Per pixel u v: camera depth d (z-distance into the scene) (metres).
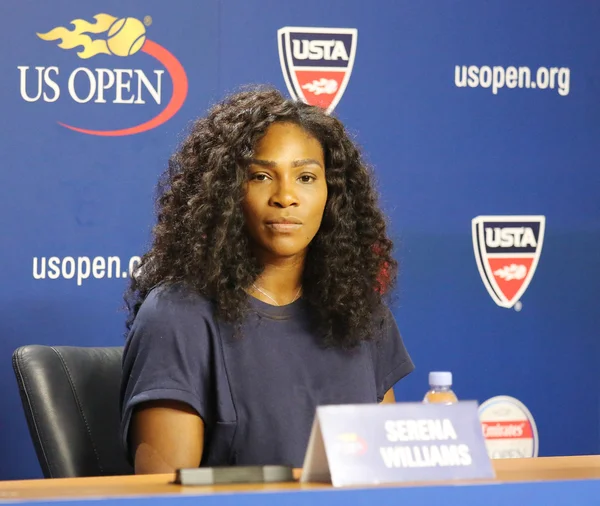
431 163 11.43
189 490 3.99
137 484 4.41
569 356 11.94
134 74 10.58
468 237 11.58
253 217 6.93
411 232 11.38
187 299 6.86
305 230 6.93
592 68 11.88
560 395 11.93
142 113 10.60
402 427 4.20
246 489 3.99
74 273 10.48
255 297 6.99
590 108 11.89
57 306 10.42
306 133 7.12
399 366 7.73
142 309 6.93
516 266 11.74
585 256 11.97
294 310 7.05
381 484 4.05
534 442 11.85
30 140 10.32
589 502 4.02
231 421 6.64
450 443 4.24
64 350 7.72
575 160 11.87
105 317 10.57
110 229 10.55
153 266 7.39
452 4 11.41
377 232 7.51
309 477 4.29
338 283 7.13
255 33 10.88
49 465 7.25
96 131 10.50
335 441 4.11
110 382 7.81
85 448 7.40
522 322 11.79
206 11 10.73
